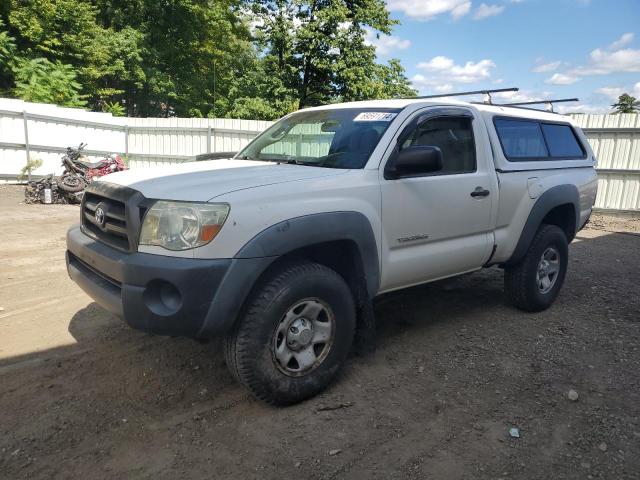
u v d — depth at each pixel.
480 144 4.36
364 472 2.68
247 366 3.01
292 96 23.23
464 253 4.23
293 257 3.28
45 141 14.25
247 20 25.69
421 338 4.39
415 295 5.54
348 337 3.43
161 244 2.87
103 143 15.52
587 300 5.56
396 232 3.67
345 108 4.31
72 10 20.41
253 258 2.89
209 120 15.02
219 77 28.66
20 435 2.87
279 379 3.11
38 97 17.45
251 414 3.17
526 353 4.14
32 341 4.07
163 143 15.74
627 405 3.40
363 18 22.19
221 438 2.92
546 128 5.30
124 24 24.50
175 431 2.97
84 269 3.48
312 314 3.25
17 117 13.70
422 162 3.43
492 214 4.39
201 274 2.78
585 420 3.20
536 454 2.86
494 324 4.75
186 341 4.14
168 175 3.36
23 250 6.94
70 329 4.32
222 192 2.96
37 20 19.41
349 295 3.39
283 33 22.20
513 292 4.98
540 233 4.93
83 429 2.95
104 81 23.34
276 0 22.36
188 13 25.72
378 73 23.44
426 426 3.10
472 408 3.31
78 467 2.64
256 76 27.59
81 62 21.61
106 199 3.27
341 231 3.25
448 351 4.14
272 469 2.68
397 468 2.72
